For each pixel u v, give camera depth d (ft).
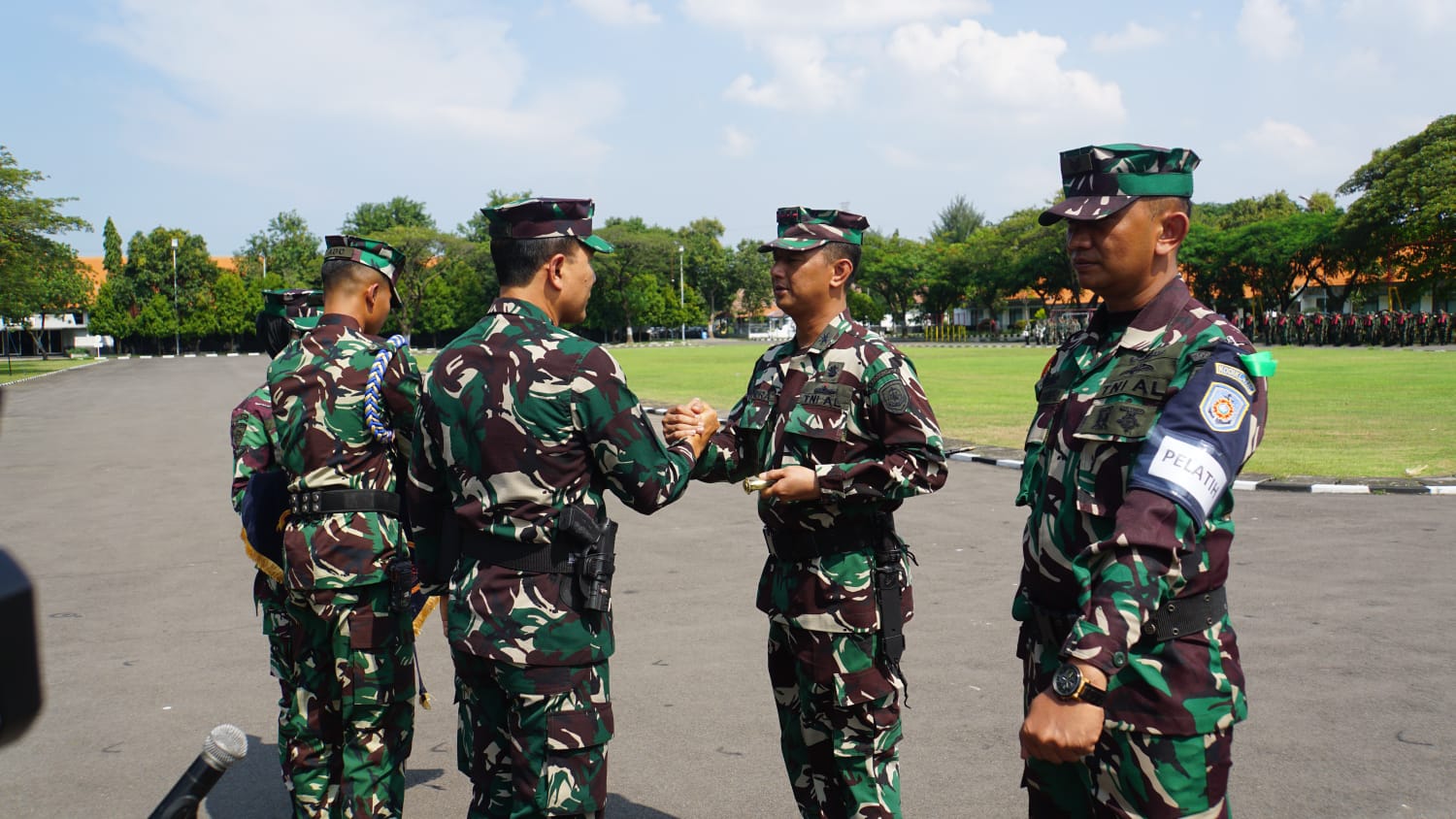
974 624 19.02
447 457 8.77
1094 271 6.81
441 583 9.34
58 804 12.34
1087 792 6.96
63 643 18.70
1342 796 11.82
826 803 10.21
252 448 11.32
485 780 8.94
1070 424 6.84
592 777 8.60
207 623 19.99
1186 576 6.31
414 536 9.34
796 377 10.17
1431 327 155.12
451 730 15.05
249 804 12.51
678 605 20.68
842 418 9.78
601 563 8.55
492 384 8.50
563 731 8.48
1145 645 6.38
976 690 15.60
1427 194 147.23
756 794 12.36
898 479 9.43
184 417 68.90
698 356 163.84
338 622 10.52
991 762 13.06
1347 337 164.55
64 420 67.26
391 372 10.65
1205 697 6.36
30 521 31.01
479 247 255.91
